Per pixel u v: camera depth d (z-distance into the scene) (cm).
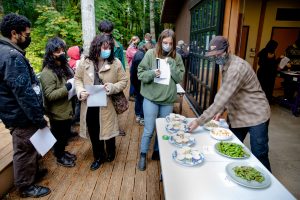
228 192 119
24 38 181
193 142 170
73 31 564
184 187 122
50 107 238
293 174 266
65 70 247
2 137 289
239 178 128
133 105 502
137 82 369
